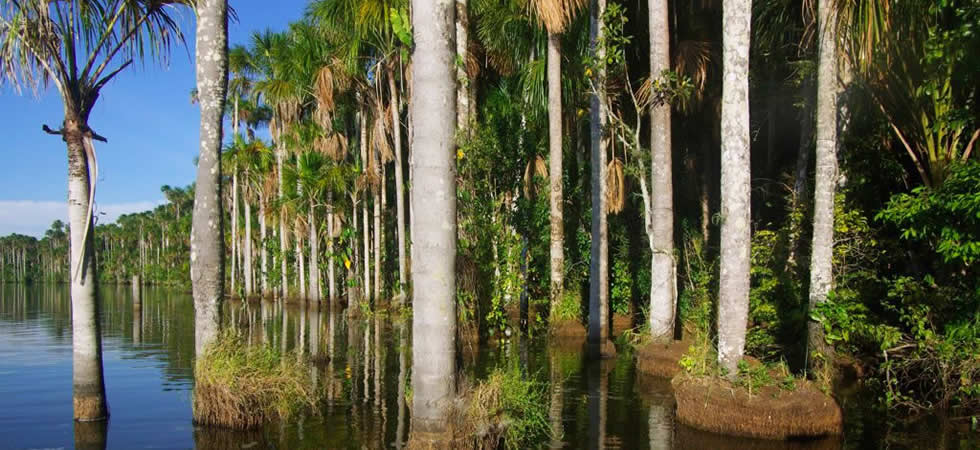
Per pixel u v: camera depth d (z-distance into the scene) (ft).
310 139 85.05
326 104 73.61
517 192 55.77
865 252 31.24
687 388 24.09
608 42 38.29
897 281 26.71
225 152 112.57
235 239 131.64
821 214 28.63
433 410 18.49
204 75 25.30
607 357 39.40
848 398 27.04
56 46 23.09
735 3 24.29
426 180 18.80
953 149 26.58
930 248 29.37
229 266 159.63
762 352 33.58
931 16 26.03
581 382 31.53
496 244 48.14
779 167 52.95
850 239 31.12
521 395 22.70
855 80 31.04
